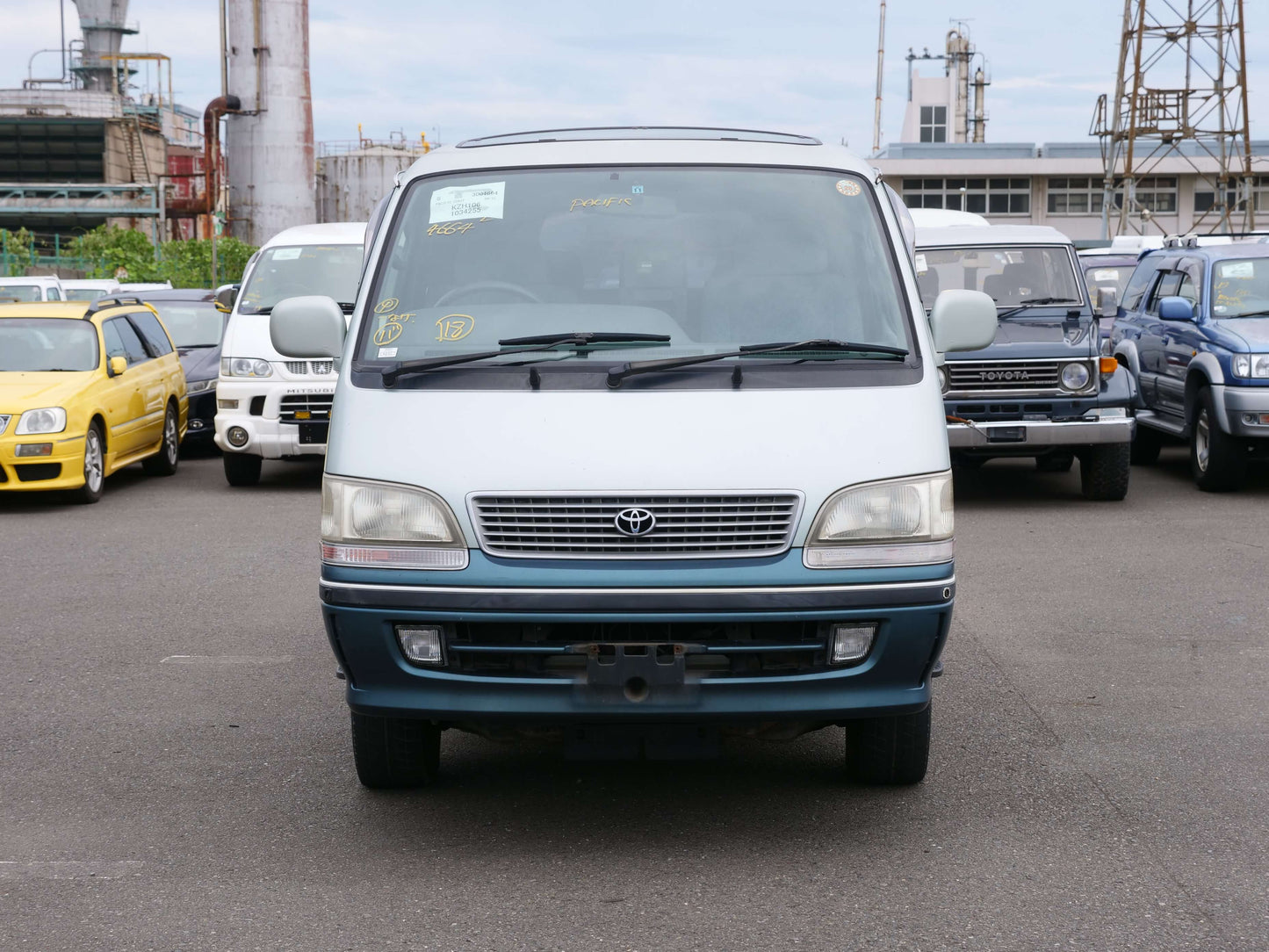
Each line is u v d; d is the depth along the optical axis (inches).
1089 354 481.4
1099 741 230.2
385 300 204.7
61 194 2994.6
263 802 204.2
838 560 178.2
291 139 2427.4
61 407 513.3
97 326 562.6
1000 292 516.7
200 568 394.9
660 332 198.7
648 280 205.5
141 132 3174.2
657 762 222.5
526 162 220.7
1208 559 391.5
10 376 534.3
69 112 3073.3
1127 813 195.8
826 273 206.1
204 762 223.1
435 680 178.7
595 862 179.6
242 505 527.2
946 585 180.5
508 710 177.6
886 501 179.9
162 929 159.2
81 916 163.2
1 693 265.3
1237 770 214.1
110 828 193.5
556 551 177.3
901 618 178.7
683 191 215.9
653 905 164.7
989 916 160.7
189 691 266.4
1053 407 482.0
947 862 178.2
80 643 306.3
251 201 2423.7
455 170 220.5
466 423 183.8
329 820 196.2
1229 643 296.7
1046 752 224.7
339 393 193.8
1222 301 536.4
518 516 177.5
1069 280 513.7
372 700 182.4
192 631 317.1
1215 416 511.2
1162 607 331.6
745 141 227.6
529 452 179.6
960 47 3644.2
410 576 178.5
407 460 181.5
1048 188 2485.2
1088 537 431.2
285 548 428.5
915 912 162.1
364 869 177.5
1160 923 158.2
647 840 187.3
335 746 231.6
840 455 180.9
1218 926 157.5
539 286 205.6
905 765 203.5
